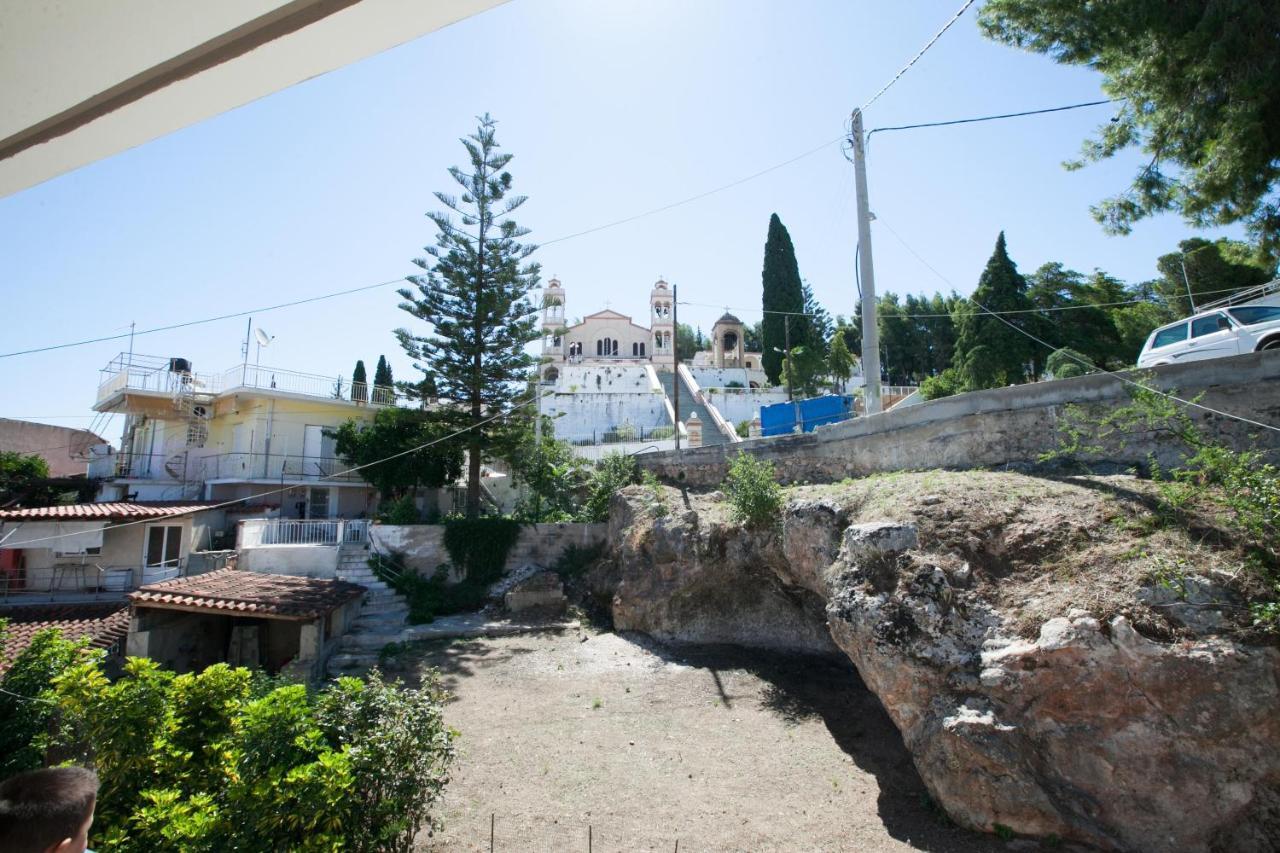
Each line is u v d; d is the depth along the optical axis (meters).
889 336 57.19
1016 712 7.69
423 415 24.12
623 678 14.38
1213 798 6.77
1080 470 11.19
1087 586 8.02
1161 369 10.80
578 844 8.38
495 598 20.69
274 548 20.08
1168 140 10.18
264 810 5.96
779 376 45.66
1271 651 6.72
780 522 13.97
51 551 18.27
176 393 26.80
